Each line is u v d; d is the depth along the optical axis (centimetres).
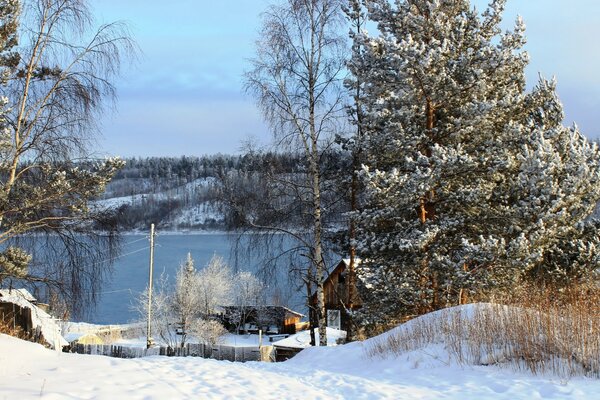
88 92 1256
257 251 1684
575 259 1639
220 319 4769
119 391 729
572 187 1416
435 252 1451
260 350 2486
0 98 1103
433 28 1513
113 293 5372
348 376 998
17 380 783
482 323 1052
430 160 1448
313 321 2008
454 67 1459
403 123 1516
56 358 1026
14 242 1250
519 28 1523
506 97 1473
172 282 5356
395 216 1513
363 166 1385
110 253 1309
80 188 1217
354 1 1678
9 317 1620
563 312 988
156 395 720
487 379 867
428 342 1115
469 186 1476
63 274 1234
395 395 815
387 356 1135
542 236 1360
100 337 3809
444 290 1489
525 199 1459
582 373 845
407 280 1525
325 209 1700
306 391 844
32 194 1176
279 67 1595
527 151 1446
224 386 826
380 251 1539
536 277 1633
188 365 1016
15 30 1205
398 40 1562
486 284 1359
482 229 1501
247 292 4747
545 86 1753
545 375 859
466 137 1522
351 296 1841
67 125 1245
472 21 1566
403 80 1441
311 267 1705
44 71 1243
